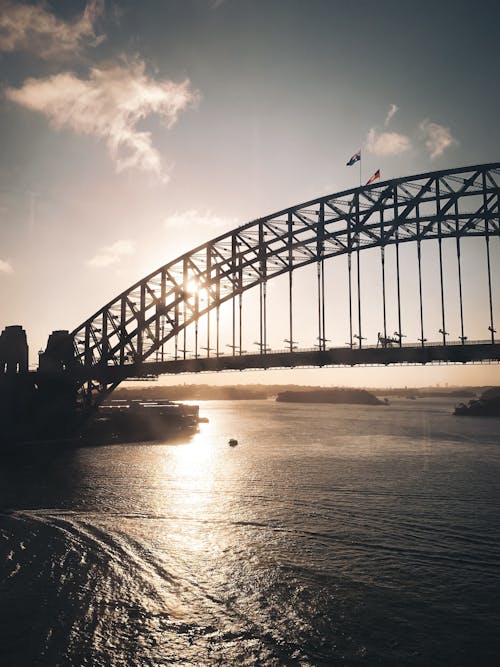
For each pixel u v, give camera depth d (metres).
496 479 56.47
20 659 20.69
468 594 26.52
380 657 20.88
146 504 44.69
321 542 34.72
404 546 33.81
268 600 26.05
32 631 22.83
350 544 34.28
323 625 23.53
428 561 31.11
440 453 78.88
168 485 52.84
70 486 51.50
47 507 43.12
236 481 55.44
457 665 20.28
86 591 26.88
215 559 31.55
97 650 21.48
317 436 107.50
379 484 53.91
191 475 58.66
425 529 37.50
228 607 25.31
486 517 40.50
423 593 26.69
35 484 52.28
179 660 20.91
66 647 21.62
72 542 34.22
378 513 41.94
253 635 22.75
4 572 29.09
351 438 102.94
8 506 43.22
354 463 68.69
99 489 50.41
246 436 107.75
